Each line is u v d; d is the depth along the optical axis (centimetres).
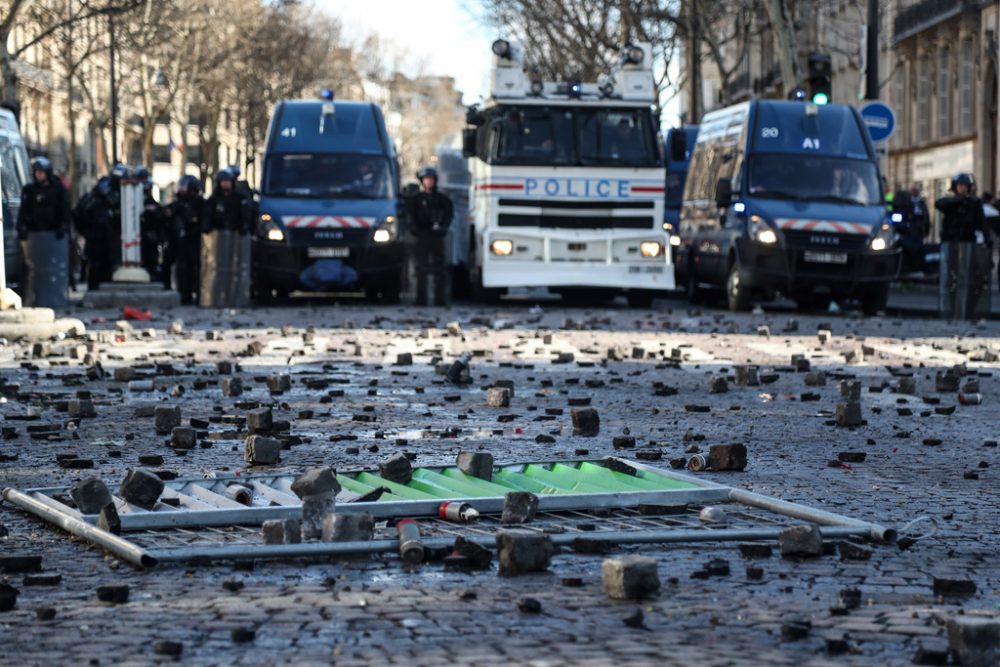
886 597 855
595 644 741
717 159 4788
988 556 988
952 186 4159
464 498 1088
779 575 911
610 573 843
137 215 4634
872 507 1188
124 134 13050
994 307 4625
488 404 1927
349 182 4738
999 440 1628
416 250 4744
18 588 878
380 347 2911
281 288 4762
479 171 4706
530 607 807
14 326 3048
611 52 9206
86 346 2811
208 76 10500
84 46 9125
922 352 2889
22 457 1452
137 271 4638
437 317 4006
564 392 2111
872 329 3625
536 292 5975
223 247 4538
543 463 1305
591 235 4566
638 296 4834
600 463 1302
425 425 1719
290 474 1245
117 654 730
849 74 10281
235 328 3497
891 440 1631
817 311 4628
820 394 2119
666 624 784
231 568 924
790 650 732
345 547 950
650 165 4588
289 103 4891
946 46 8831
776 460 1462
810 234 4288
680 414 1861
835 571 926
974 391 2098
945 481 1332
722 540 1010
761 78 11769
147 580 894
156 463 1399
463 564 920
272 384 2080
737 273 4422
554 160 4559
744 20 7981
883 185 4450
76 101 11588
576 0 8712
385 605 825
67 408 1845
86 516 1051
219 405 1916
